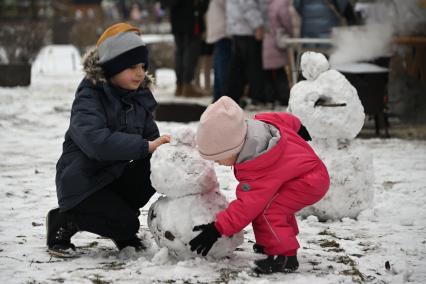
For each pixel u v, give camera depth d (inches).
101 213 297.6
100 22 2655.0
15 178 482.0
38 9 2913.4
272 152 264.5
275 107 906.1
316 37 790.5
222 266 280.1
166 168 274.4
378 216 376.8
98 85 301.4
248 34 842.8
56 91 1109.1
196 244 268.7
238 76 867.4
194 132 283.4
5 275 272.2
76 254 305.6
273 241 272.8
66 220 300.0
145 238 316.2
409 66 780.0
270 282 261.6
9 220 367.6
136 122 309.1
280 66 866.1
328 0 768.3
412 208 393.7
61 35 2743.6
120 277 268.2
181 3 1001.5
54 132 706.2
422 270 282.0
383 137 689.6
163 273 270.5
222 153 266.1
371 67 681.0
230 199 414.6
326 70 375.9
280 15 848.3
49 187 452.1
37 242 324.8
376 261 294.0
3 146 621.3
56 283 262.4
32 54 1477.6
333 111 361.4
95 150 289.7
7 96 959.0
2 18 2605.8
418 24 754.8
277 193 274.4
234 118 264.4
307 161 272.8
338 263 289.7
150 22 2824.8
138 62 303.1
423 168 526.0
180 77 1052.5
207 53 1099.9
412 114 795.4
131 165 312.8
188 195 278.8
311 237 333.4
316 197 277.6
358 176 366.0
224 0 892.0
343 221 363.3
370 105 673.0
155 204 287.3
